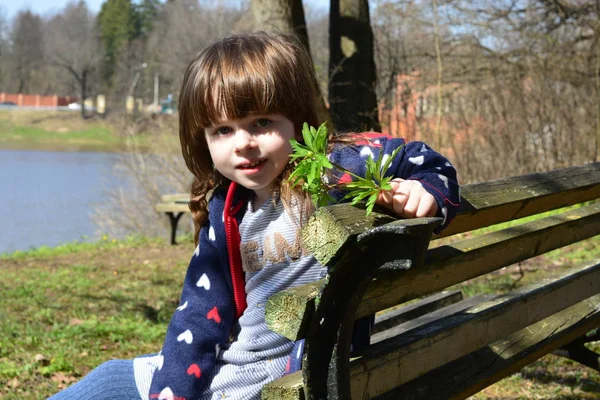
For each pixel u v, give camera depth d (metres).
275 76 1.72
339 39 8.48
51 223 15.11
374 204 1.56
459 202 1.66
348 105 8.36
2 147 48.38
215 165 1.84
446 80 12.14
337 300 1.48
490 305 2.14
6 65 90.44
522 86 11.65
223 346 1.95
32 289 6.90
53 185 22.89
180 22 32.16
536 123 11.30
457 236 8.07
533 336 2.46
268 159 1.76
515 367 2.30
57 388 3.93
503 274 6.27
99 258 9.10
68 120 58.47
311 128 1.50
